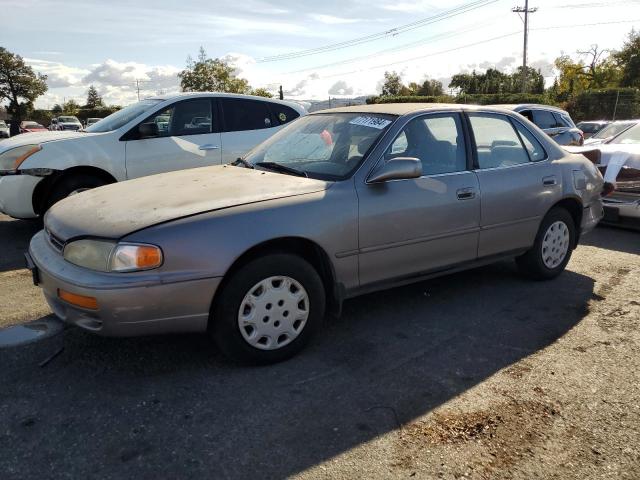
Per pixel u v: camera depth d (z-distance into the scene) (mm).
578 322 4137
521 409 2951
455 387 3178
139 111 6992
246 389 3131
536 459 2545
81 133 6871
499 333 3934
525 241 4719
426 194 3943
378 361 3494
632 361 3506
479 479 2410
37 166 6199
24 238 6594
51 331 3863
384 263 3809
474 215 4238
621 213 7035
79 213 3375
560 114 12383
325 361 3488
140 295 2936
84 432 2711
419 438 2691
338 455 2559
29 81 70688
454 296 4672
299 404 2982
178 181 3895
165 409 2920
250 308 3293
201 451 2580
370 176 3738
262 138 7605
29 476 2398
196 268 3041
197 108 7238
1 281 4980
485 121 4566
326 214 3473
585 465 2506
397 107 4305
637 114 32250
